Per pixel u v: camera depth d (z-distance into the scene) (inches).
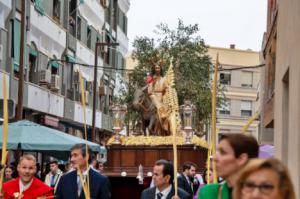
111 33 2059.5
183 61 1421.0
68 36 1578.5
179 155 788.6
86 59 1761.8
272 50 661.3
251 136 208.7
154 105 831.7
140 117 882.1
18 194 361.4
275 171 150.5
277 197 149.6
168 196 349.4
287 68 420.2
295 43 377.1
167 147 791.1
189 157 787.4
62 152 776.9
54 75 1427.2
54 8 1502.2
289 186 150.3
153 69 858.8
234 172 205.5
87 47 1775.3
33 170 367.2
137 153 799.7
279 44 484.1
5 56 1156.5
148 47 1450.5
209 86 1476.4
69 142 693.3
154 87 839.1
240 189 154.6
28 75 1301.7
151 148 795.4
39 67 1370.6
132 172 790.5
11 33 1190.9
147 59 1429.6
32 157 370.6
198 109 1401.3
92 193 379.2
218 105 1473.9
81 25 1710.1
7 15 1170.0
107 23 2016.5
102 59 1931.6
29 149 676.7
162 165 350.6
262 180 150.0
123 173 775.1
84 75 1737.2
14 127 698.8
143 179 777.6
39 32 1362.0
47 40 1424.7
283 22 457.4
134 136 818.2
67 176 382.9
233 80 2694.4
